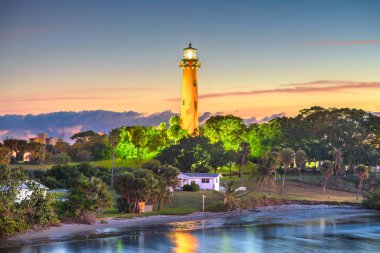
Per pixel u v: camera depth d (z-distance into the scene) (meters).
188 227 110.75
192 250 88.31
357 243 96.62
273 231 108.62
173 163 183.75
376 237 102.94
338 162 196.75
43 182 157.62
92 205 107.50
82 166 173.88
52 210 101.19
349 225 118.62
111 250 86.06
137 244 91.31
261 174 161.00
